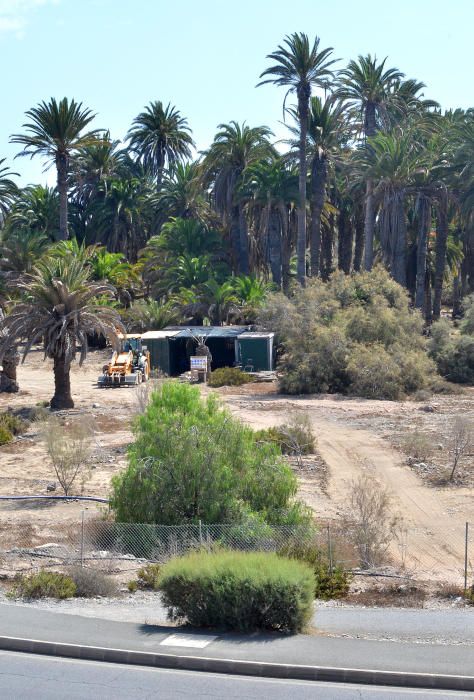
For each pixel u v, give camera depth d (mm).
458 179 73938
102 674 11812
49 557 19859
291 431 36094
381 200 75250
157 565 18641
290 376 53625
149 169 109250
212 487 22609
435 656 12336
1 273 55250
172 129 109750
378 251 97188
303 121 74312
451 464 32500
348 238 93250
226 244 88188
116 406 47625
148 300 81062
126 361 57625
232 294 75500
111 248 91000
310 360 53750
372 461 33406
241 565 13930
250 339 62156
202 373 59062
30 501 27234
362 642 13039
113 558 19641
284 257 84000
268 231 81000
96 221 91562
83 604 16219
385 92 80500
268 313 63625
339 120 81750
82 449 30547
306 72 73188
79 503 26984
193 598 13734
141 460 23078
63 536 22125
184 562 14234
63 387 46938
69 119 69688
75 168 84500
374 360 51750
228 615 13531
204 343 64812
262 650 12531
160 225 91562
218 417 24391
